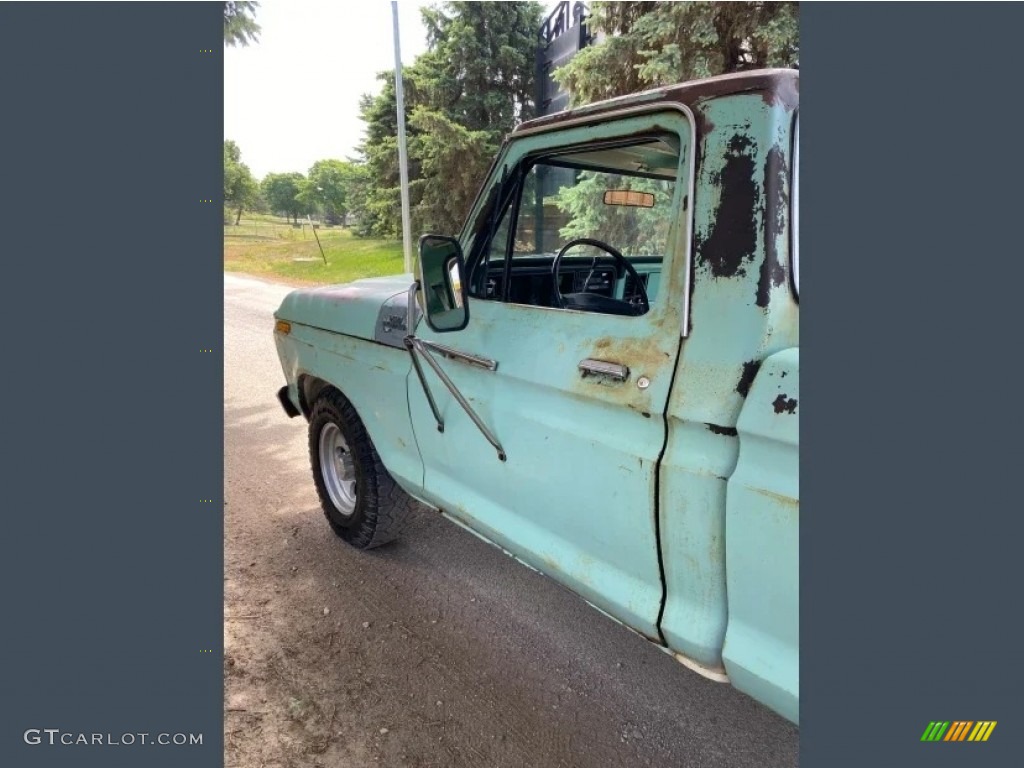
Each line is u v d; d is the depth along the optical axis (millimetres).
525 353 1935
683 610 1604
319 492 3418
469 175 14445
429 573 3055
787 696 1389
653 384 1574
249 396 5984
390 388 2617
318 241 23453
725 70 7879
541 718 2184
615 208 2650
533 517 2031
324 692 2309
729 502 1431
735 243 1464
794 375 1337
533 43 15375
